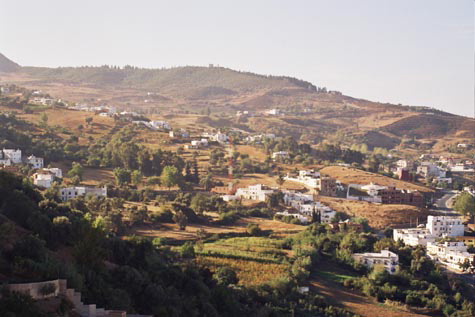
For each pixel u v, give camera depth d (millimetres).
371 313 159000
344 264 192250
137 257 128375
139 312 103562
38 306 76812
